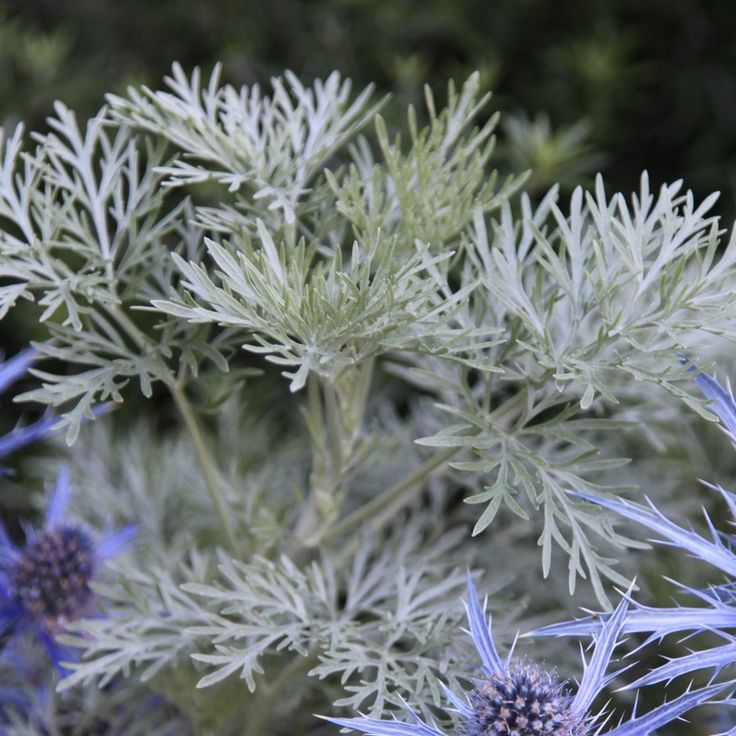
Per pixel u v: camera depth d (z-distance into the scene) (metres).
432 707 0.65
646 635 0.74
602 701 0.73
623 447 0.77
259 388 0.93
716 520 0.77
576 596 0.72
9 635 0.71
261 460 0.82
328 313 0.60
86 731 0.73
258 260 0.62
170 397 0.98
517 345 0.64
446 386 0.64
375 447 0.70
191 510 0.78
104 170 0.67
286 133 0.67
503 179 0.95
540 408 0.64
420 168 0.66
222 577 0.72
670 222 0.62
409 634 0.66
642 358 0.66
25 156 0.65
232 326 0.62
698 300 0.62
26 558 0.71
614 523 0.62
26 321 0.91
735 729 0.59
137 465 0.79
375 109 0.67
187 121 0.66
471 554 0.69
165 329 0.65
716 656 0.59
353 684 0.69
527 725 0.59
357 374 0.68
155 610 0.67
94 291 0.65
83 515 0.79
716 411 0.61
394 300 0.60
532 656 0.69
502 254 0.65
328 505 0.68
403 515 0.77
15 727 0.72
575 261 0.63
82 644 0.65
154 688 0.68
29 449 0.96
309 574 0.67
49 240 0.65
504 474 0.62
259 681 0.69
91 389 0.64
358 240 0.65
